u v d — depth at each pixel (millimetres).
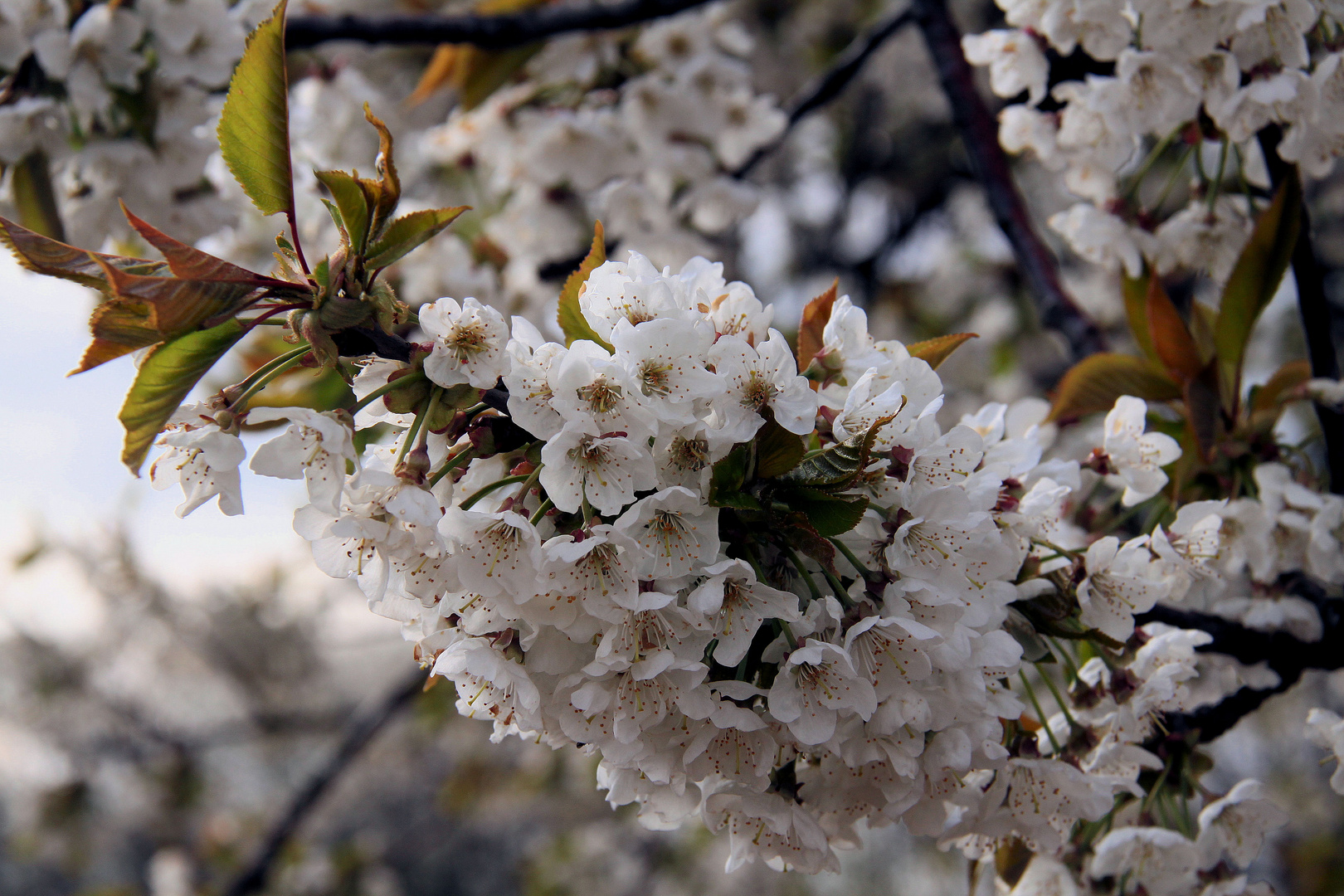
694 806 623
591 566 576
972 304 2156
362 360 594
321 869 2408
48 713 2838
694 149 1174
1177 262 801
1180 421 775
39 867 3795
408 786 3537
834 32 2164
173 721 3131
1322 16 725
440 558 581
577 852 2861
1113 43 748
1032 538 641
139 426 567
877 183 2240
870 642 591
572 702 583
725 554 593
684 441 588
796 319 1958
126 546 2705
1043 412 779
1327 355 761
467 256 1211
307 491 571
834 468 593
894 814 608
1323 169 736
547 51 1169
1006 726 651
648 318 592
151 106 845
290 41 880
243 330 572
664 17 985
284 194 585
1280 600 742
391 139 573
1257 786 695
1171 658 660
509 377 579
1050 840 638
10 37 801
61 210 881
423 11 1290
